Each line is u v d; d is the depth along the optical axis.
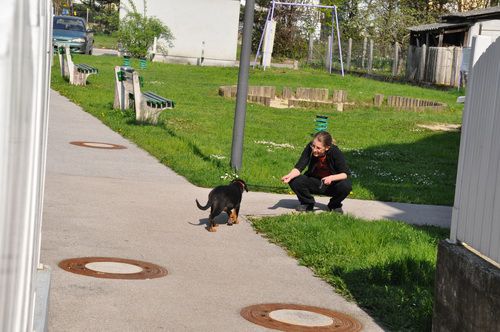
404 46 56.72
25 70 1.99
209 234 9.09
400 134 24.58
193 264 7.73
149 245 8.30
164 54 47.94
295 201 11.86
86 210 9.67
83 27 48.09
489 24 42.72
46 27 3.74
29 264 2.46
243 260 8.08
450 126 27.61
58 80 28.92
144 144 16.02
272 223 9.76
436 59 44.00
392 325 6.34
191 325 5.91
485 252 5.41
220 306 6.46
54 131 16.88
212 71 41.59
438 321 6.04
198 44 48.44
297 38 58.31
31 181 2.47
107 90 26.73
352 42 52.84
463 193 5.94
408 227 10.12
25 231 2.20
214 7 48.34
